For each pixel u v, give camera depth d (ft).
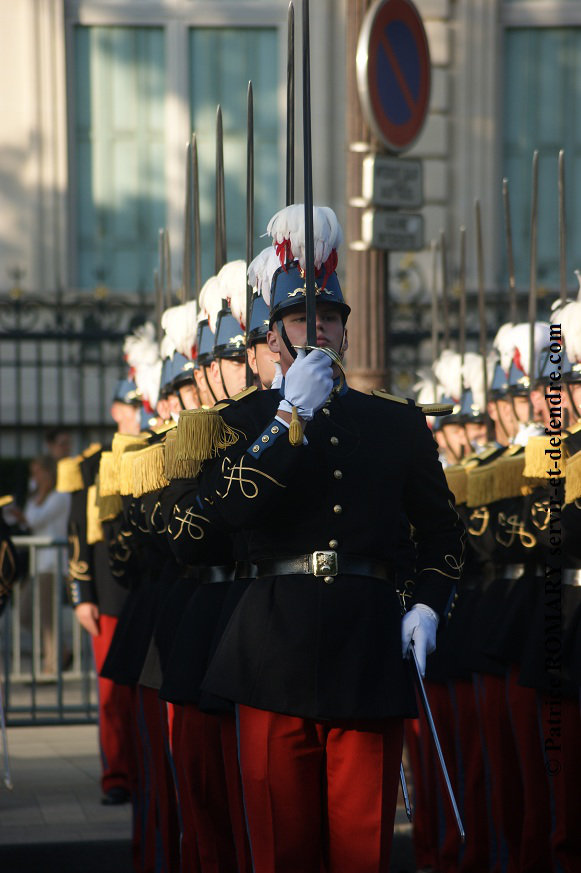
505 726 61.31
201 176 180.34
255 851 41.83
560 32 182.70
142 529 59.57
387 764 41.27
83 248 181.27
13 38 176.86
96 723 107.24
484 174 176.96
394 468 42.63
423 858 68.59
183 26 180.34
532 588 59.31
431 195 176.04
